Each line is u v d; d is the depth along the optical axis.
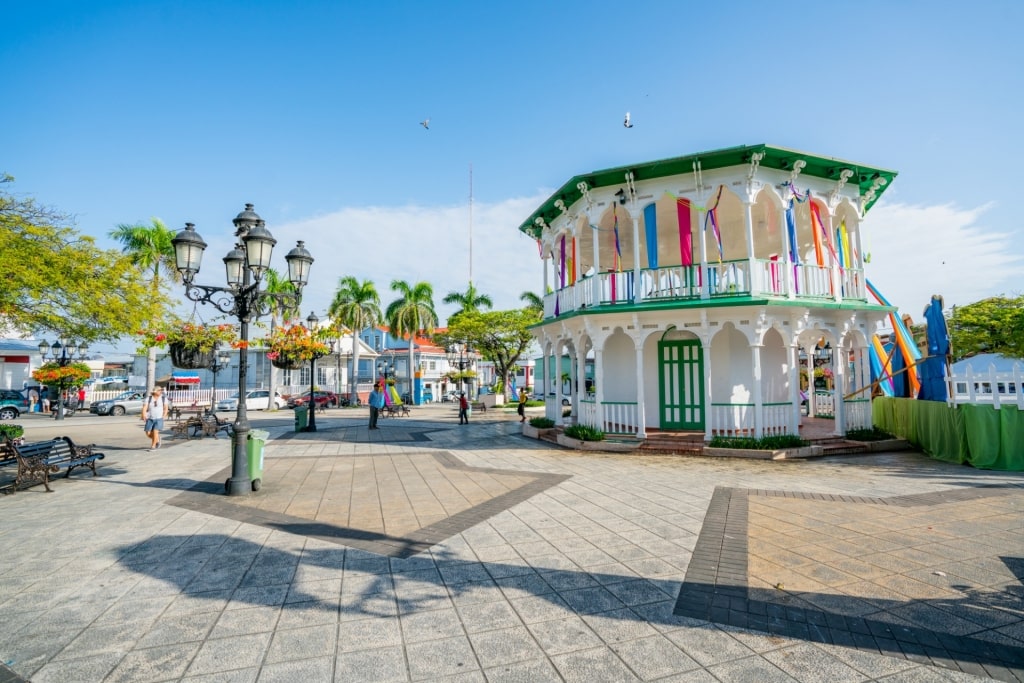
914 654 3.98
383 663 3.94
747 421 15.17
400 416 32.22
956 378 12.43
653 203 15.59
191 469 12.95
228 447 17.72
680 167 15.00
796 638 4.25
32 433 22.91
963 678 3.68
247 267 9.97
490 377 62.34
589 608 4.83
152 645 4.24
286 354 20.72
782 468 11.88
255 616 4.75
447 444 17.50
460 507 8.63
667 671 3.79
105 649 4.18
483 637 4.32
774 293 14.59
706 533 7.03
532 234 21.31
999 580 5.34
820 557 6.05
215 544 6.81
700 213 14.97
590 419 16.56
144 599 5.13
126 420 31.09
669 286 15.25
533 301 41.88
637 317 15.14
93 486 10.73
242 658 4.04
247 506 8.86
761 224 18.48
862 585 5.26
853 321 15.70
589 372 47.91
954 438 12.23
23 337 11.65
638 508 8.39
